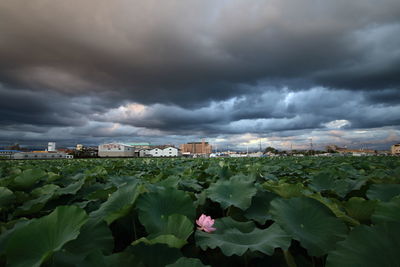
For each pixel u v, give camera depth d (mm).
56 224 1481
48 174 5039
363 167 7926
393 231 1188
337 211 1830
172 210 2131
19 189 4398
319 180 3795
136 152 126375
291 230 1673
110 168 8016
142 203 2018
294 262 1569
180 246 1575
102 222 1823
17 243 1308
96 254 1259
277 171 7332
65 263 1345
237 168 7621
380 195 2727
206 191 3027
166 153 125062
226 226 1997
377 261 1117
